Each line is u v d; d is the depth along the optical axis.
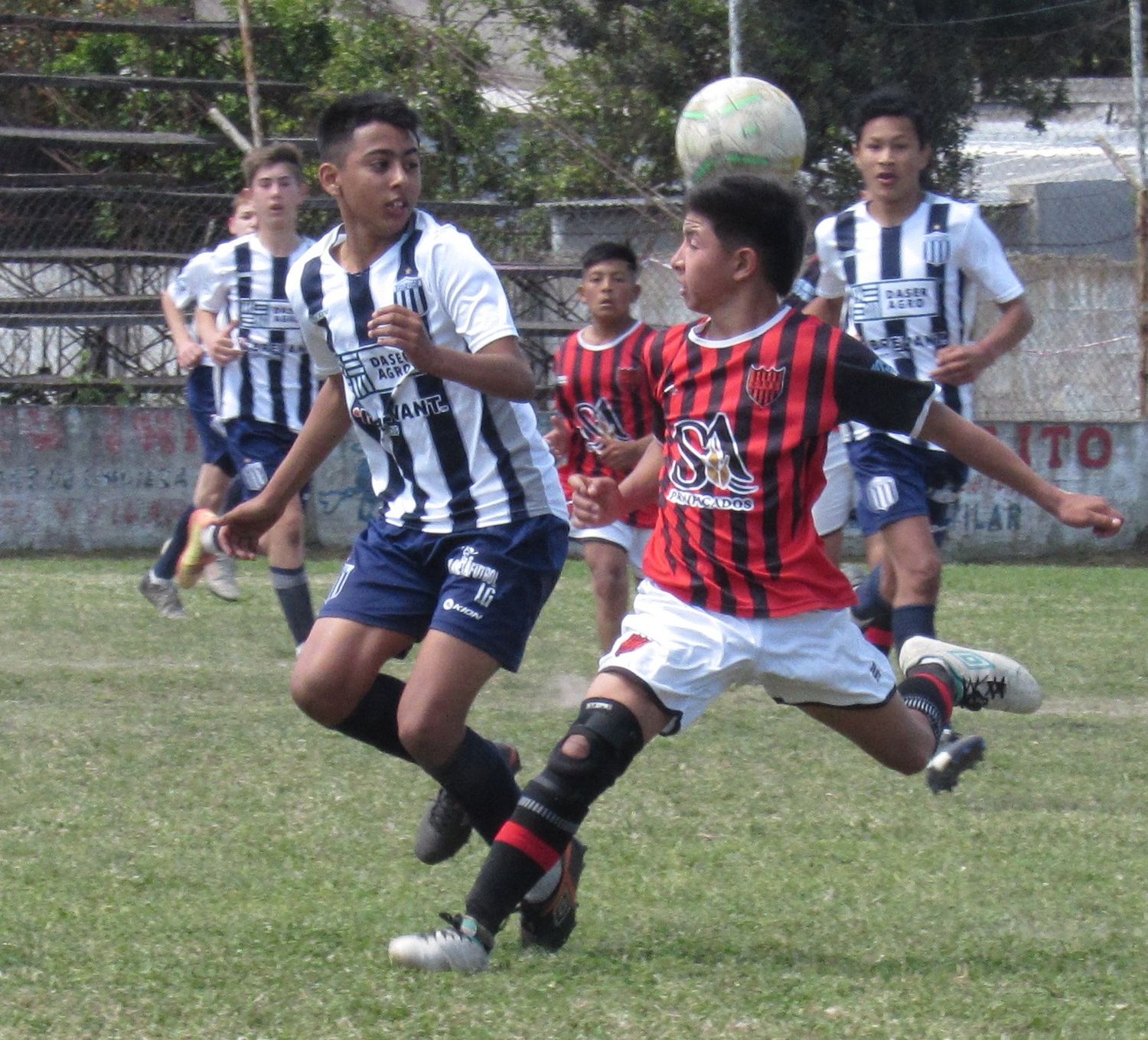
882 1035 10.87
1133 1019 11.38
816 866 15.90
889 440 20.69
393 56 62.84
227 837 16.50
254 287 28.05
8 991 11.55
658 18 64.50
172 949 12.66
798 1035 10.84
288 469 14.91
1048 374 58.41
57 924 13.33
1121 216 72.12
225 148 59.72
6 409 47.16
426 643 13.53
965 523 51.69
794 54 60.00
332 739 21.52
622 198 60.44
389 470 14.20
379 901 14.32
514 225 59.28
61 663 27.20
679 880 15.30
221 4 72.19
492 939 12.41
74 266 56.09
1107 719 24.88
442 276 13.70
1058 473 52.12
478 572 13.55
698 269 12.82
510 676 27.28
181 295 29.55
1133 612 36.97
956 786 19.67
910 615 20.42
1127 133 76.06
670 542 12.88
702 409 12.72
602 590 24.48
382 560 14.06
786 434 12.52
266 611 33.94
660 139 64.25
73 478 47.78
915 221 21.22
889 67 60.84
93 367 55.47
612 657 12.67
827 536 24.59
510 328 13.52
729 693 26.06
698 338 12.97
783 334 12.68
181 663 27.53
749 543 12.56
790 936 13.52
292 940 12.96
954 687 15.41
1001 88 69.62
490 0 68.06
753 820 17.75
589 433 26.05
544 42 71.62
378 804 18.00
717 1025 11.02
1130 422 52.66
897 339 21.28
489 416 13.78
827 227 21.75
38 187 56.88
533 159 63.19
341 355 14.09
